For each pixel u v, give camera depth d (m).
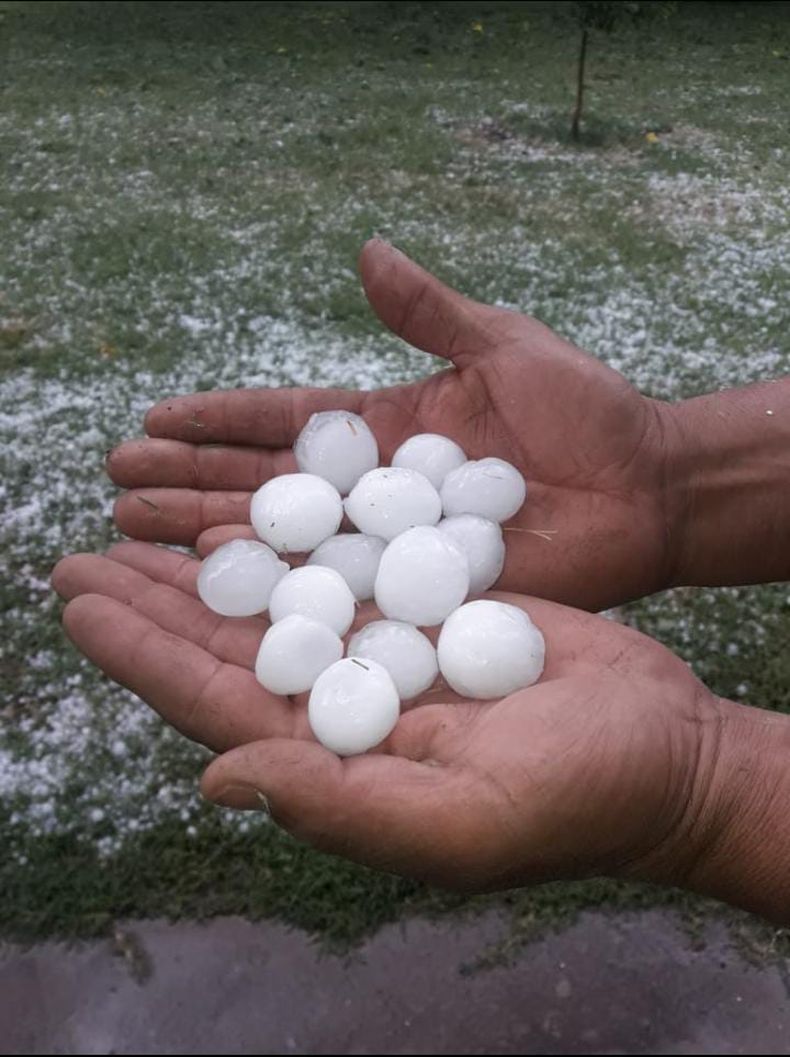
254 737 0.23
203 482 0.32
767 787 0.22
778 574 0.34
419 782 0.20
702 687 0.24
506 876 0.21
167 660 0.23
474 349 0.31
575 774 0.20
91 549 0.44
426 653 0.25
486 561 0.28
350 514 0.29
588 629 0.25
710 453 0.32
